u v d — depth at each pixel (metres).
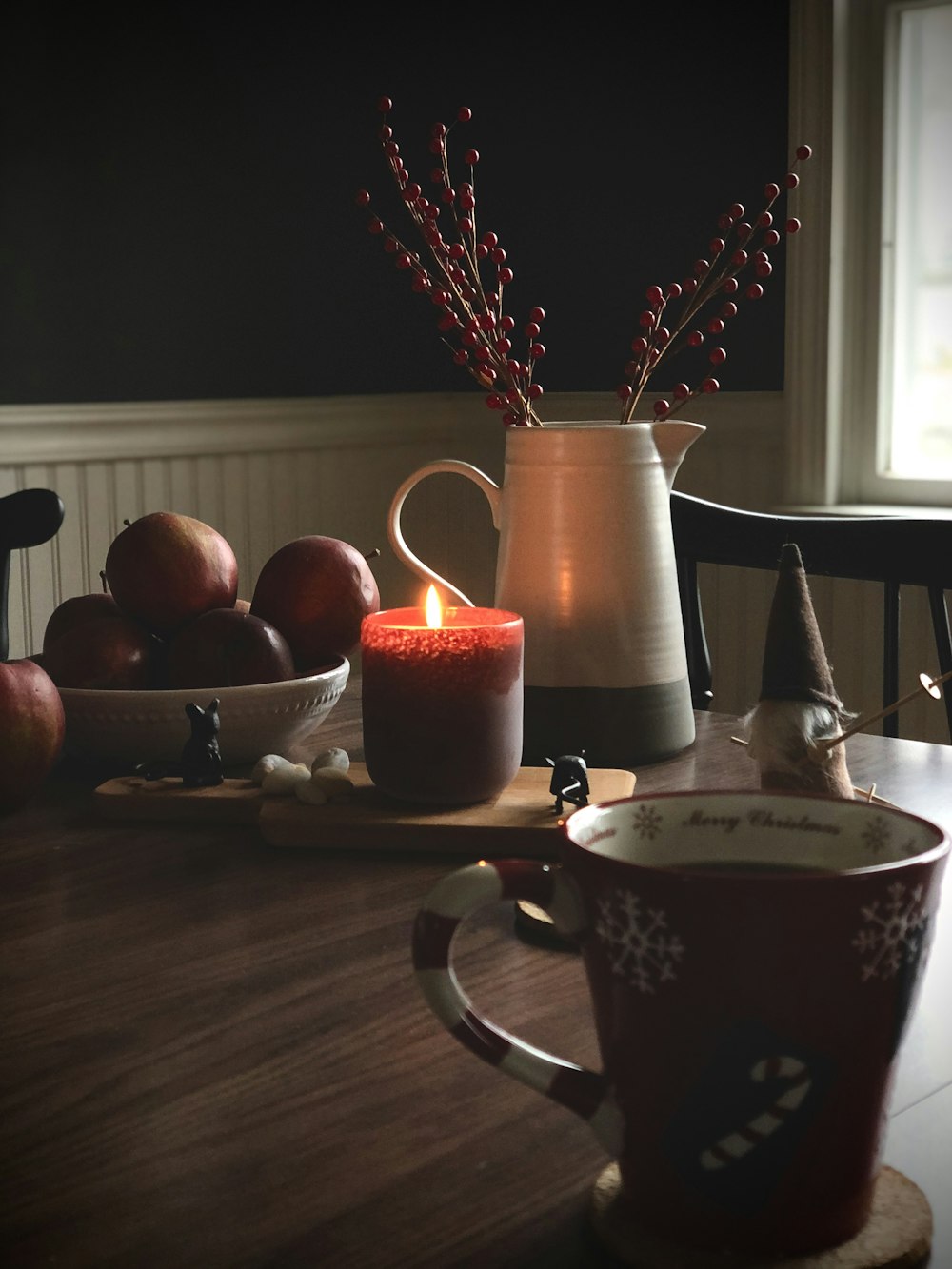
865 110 2.75
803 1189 0.37
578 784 0.82
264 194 3.24
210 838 0.83
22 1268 0.39
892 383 2.82
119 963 0.63
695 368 3.02
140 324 3.07
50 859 0.79
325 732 1.10
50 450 2.90
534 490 0.96
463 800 0.82
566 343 3.25
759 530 1.48
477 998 0.58
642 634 0.97
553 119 3.19
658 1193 0.38
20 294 2.88
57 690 0.90
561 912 0.38
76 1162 0.45
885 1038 0.37
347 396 3.39
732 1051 0.36
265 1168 0.45
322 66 3.30
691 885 0.35
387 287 3.48
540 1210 0.42
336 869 0.77
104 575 0.99
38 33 2.85
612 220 3.13
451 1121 0.48
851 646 2.77
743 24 2.85
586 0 3.10
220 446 3.18
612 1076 0.38
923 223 2.74
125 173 3.01
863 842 0.43
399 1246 0.40
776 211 2.84
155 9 3.02
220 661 0.94
